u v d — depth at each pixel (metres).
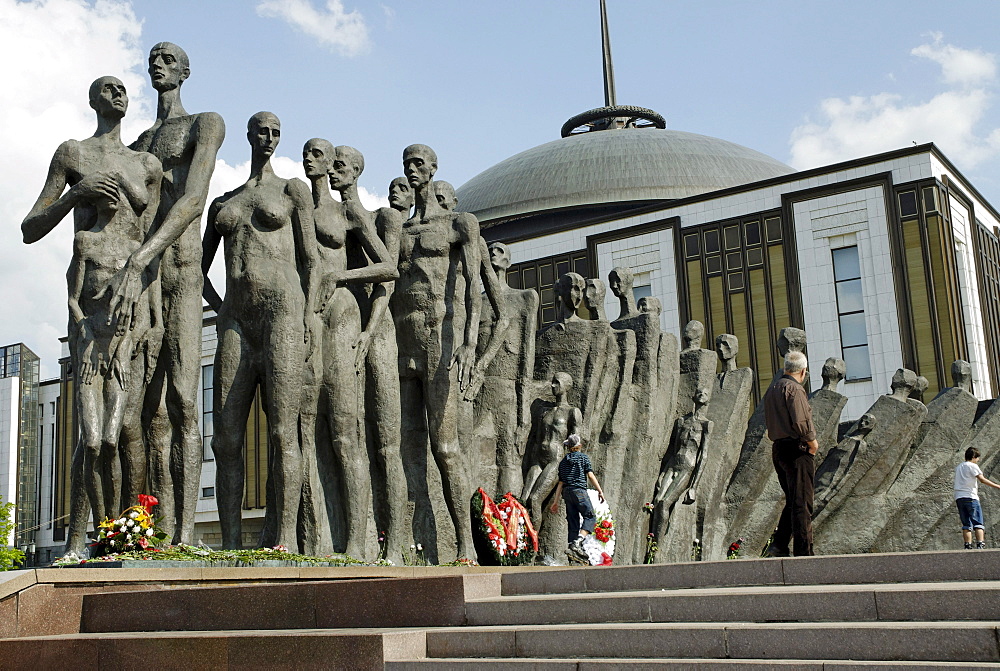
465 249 12.55
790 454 9.02
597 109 51.31
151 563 8.17
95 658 6.70
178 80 10.60
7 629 7.19
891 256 31.83
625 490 15.18
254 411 21.64
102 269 9.50
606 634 5.91
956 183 33.44
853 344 32.16
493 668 5.74
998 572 6.07
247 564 8.95
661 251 35.47
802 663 5.08
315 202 11.29
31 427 33.59
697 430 16.42
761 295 33.66
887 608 5.64
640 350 15.87
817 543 18.38
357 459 10.99
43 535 31.83
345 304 11.12
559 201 42.44
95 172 9.64
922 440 18.89
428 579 6.87
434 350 12.48
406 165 12.80
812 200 33.16
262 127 10.51
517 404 14.24
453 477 12.35
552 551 13.88
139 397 9.63
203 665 6.34
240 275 10.30
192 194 9.83
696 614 6.12
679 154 44.22
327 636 6.05
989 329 33.88
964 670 4.72
